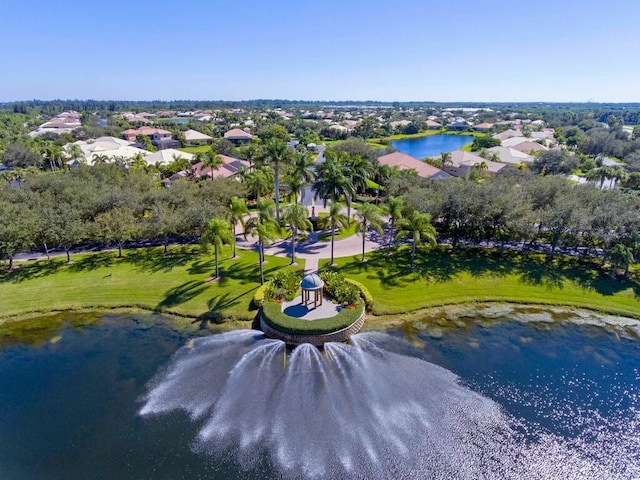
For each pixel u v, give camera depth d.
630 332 32.03
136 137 142.00
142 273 41.12
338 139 174.25
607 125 199.38
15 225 40.06
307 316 32.53
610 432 22.17
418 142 172.88
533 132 159.38
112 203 49.94
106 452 20.75
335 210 42.41
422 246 48.81
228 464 20.02
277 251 47.62
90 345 30.44
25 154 97.75
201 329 32.44
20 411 23.66
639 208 43.69
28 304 35.72
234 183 60.69
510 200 44.31
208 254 46.25
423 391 25.39
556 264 43.03
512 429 22.36
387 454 20.66
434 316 34.38
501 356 29.00
